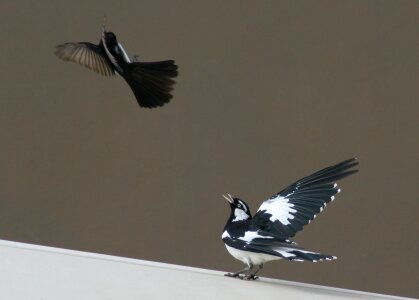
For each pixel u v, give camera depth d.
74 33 13.02
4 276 6.01
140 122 12.90
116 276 6.44
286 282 7.49
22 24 13.12
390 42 13.33
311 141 12.95
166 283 6.46
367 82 13.20
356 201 12.80
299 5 13.37
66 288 5.88
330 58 13.23
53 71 13.02
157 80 5.85
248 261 7.64
